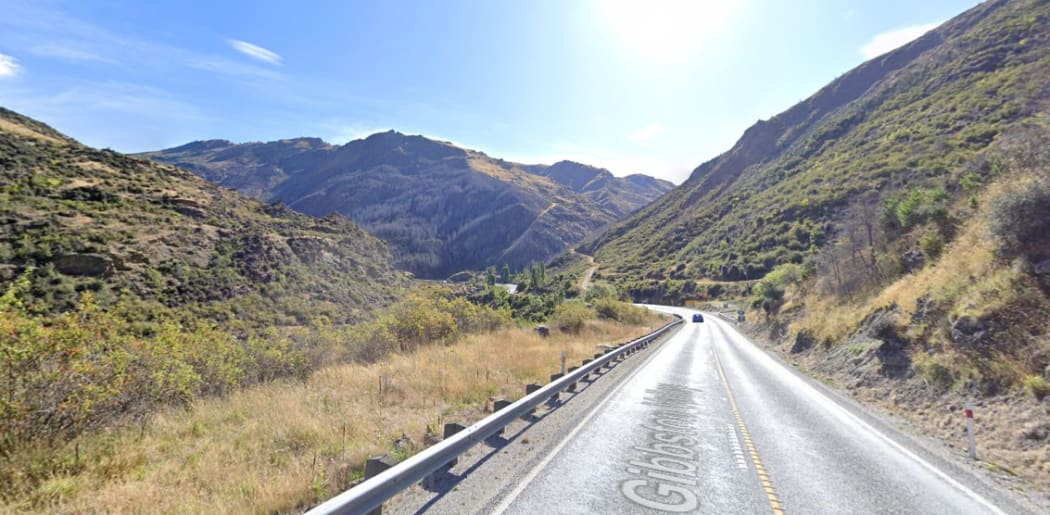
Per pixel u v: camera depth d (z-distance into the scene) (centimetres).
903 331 1205
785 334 2698
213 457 536
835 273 2550
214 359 1006
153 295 3150
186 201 5191
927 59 11156
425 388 974
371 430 660
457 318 2306
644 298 8894
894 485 516
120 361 695
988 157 1770
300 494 425
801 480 523
